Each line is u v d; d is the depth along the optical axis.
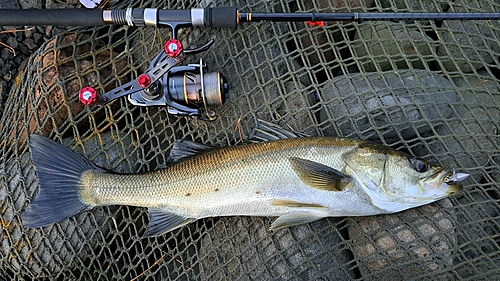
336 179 0.37
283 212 0.39
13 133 0.46
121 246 0.46
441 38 0.44
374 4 0.46
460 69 0.43
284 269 0.40
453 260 0.38
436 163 0.41
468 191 0.40
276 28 0.45
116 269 0.46
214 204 0.39
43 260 0.45
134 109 0.45
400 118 0.41
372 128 0.41
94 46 0.46
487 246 0.40
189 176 0.39
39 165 0.40
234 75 0.44
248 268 0.41
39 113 0.45
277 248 0.41
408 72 0.42
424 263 0.38
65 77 0.45
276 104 0.43
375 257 0.39
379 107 0.41
